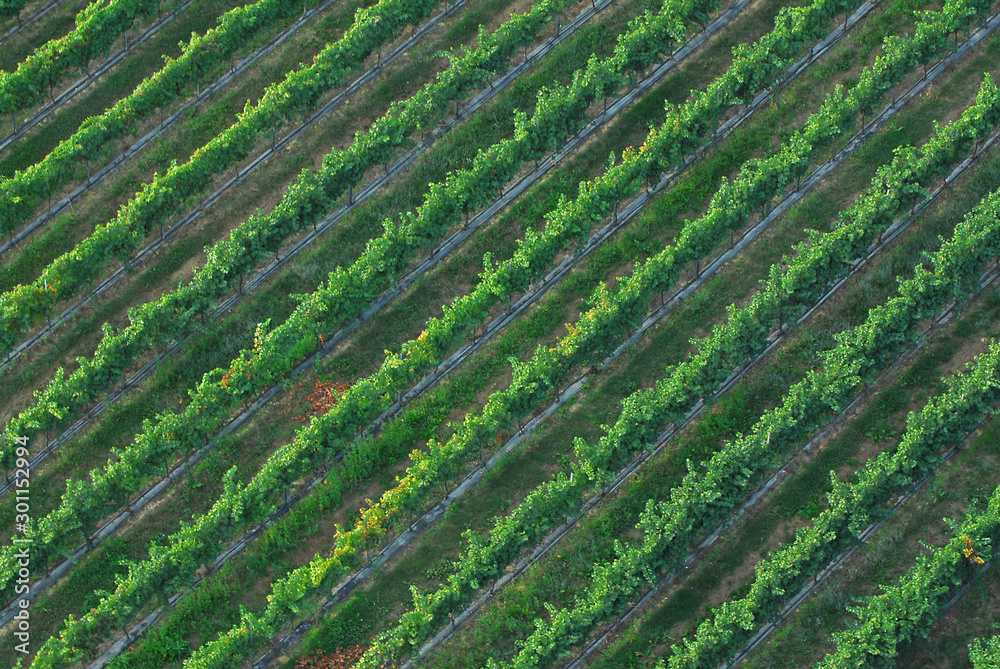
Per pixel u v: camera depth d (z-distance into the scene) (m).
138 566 133.75
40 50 159.25
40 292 146.00
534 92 161.50
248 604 137.12
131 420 145.62
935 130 149.88
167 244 155.25
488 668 127.75
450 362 147.50
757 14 165.25
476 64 156.38
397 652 129.88
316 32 167.00
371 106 162.38
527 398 140.00
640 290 142.38
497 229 153.88
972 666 131.25
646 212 154.00
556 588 136.62
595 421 144.00
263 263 153.25
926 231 150.88
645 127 159.25
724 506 134.38
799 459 141.75
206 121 161.62
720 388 144.75
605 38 164.62
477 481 141.62
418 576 137.88
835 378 137.88
